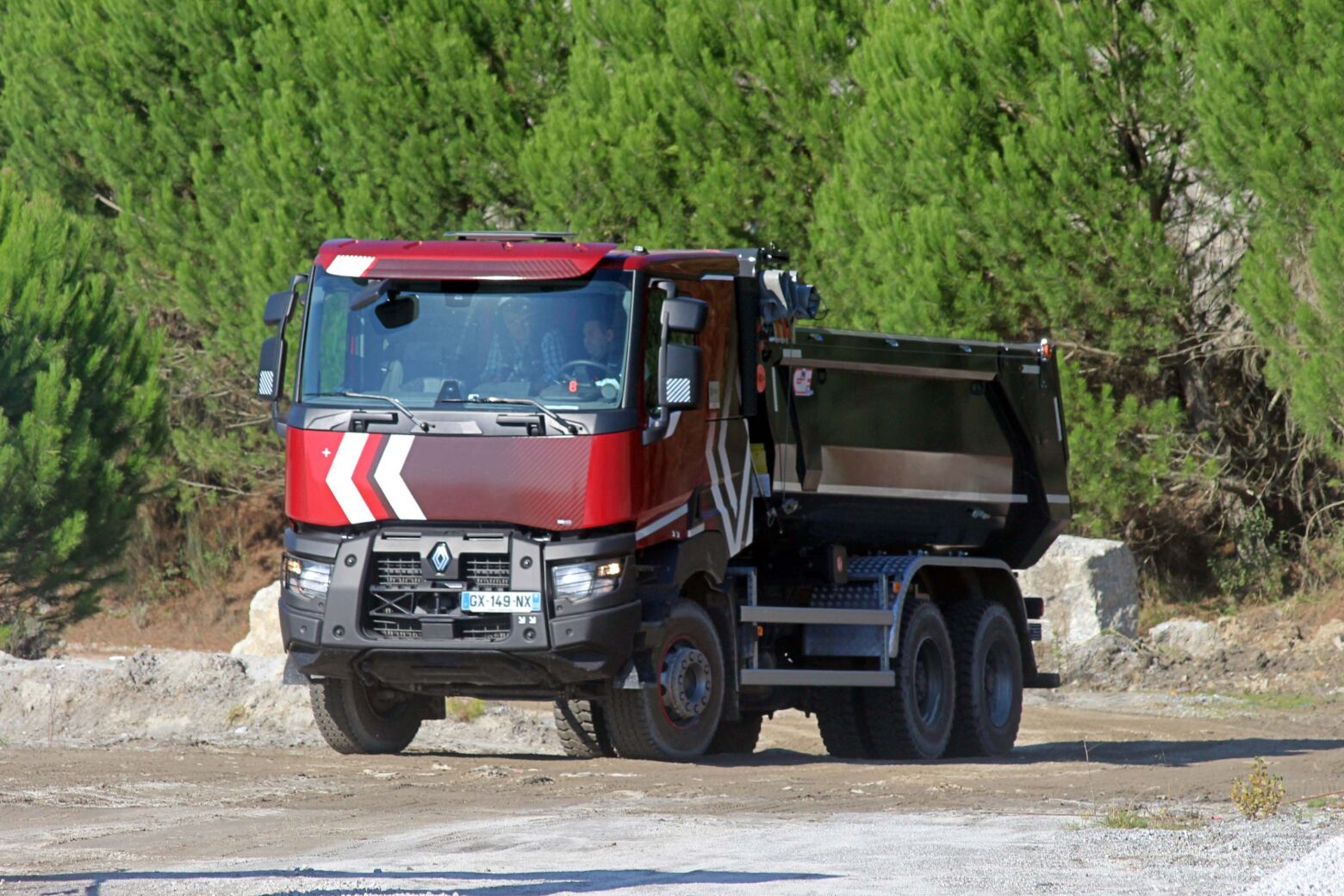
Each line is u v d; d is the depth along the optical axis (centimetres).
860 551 5041
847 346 4747
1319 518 9762
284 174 10938
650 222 9775
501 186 10644
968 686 5097
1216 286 9188
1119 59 8725
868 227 8956
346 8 11019
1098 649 8250
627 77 9894
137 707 5094
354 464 3881
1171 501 9838
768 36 9856
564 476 3816
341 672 3984
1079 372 8931
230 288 11119
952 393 5141
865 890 2278
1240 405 9794
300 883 2275
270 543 13112
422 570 3869
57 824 3011
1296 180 7862
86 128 11994
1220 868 2536
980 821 3130
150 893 2183
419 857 2612
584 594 3834
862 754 4925
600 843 2786
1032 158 8638
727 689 4375
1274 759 4806
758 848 2727
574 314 3894
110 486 8188
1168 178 8931
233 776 3731
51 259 8125
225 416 12350
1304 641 8744
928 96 8825
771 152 9856
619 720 4131
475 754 4697
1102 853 2675
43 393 7794
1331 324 7812
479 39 11081
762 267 4438
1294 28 8006
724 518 4244
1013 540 5509
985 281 8994
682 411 4031
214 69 11825
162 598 12825
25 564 7938
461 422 3850
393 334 3928
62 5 12288
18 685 5181
